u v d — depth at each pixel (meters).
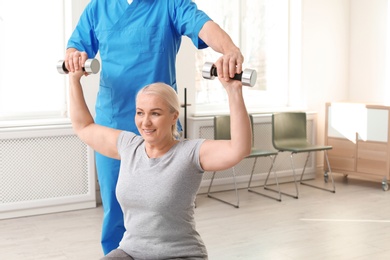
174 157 1.91
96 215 4.79
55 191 4.84
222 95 6.11
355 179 6.39
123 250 1.97
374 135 5.91
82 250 3.91
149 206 1.89
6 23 4.90
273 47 6.41
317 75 6.53
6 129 4.58
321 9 6.50
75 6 4.97
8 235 4.24
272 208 5.07
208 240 4.12
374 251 3.88
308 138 6.37
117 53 2.45
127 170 1.97
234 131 1.82
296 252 3.86
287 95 6.53
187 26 2.29
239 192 5.75
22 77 5.01
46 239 4.14
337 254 3.82
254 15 6.25
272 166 5.76
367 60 6.61
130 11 2.41
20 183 4.69
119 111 2.50
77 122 2.21
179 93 5.55
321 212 4.93
